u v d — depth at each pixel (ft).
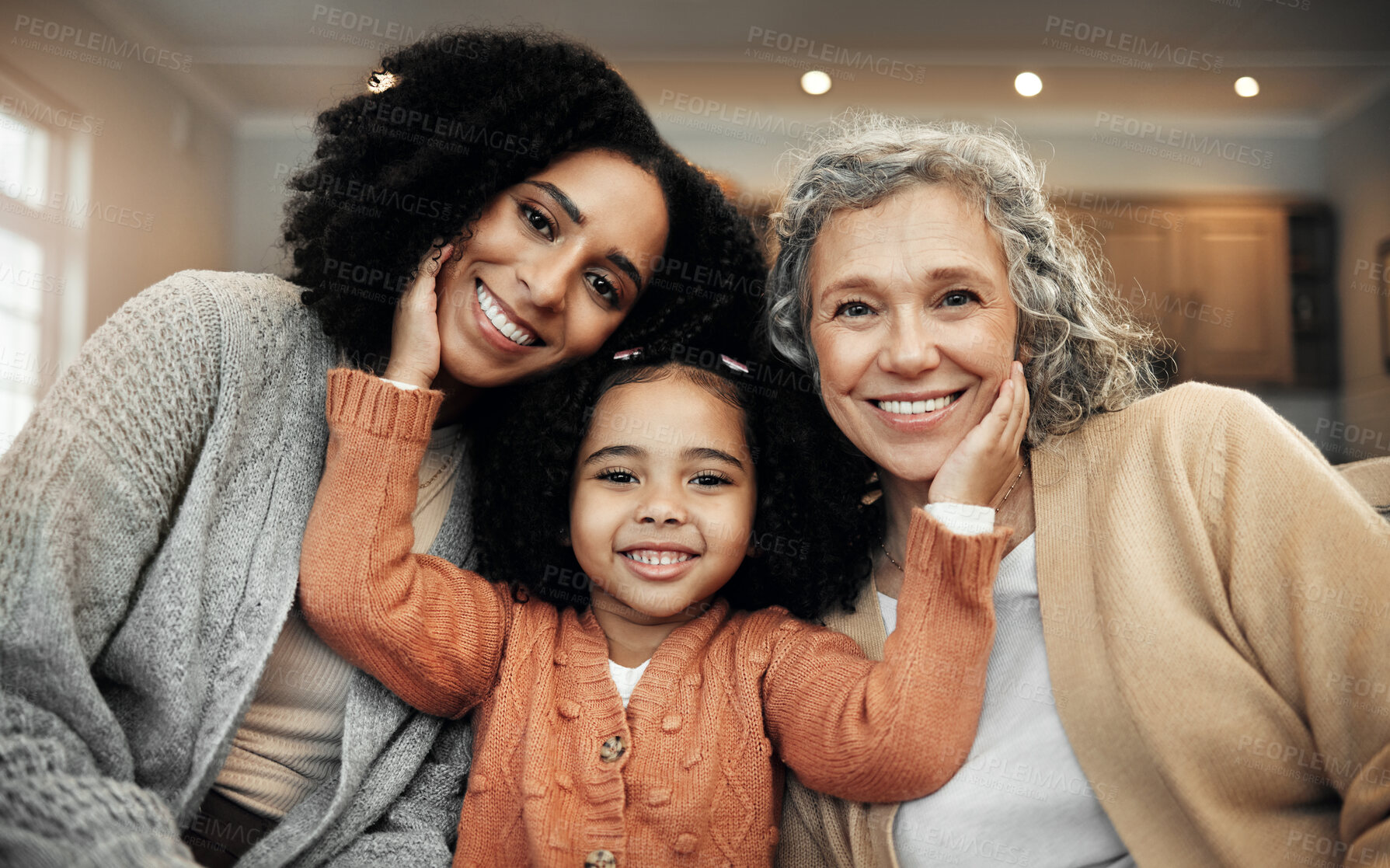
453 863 3.32
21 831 2.44
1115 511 3.19
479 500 3.92
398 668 3.32
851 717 3.17
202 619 3.15
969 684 3.10
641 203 3.72
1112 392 3.59
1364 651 2.71
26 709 2.75
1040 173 3.76
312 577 3.26
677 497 3.60
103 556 2.97
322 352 3.61
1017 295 3.39
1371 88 13.24
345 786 3.23
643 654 3.75
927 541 3.16
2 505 2.86
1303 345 14.26
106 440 3.01
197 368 3.21
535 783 3.25
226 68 12.79
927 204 3.24
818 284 3.42
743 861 3.23
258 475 3.33
